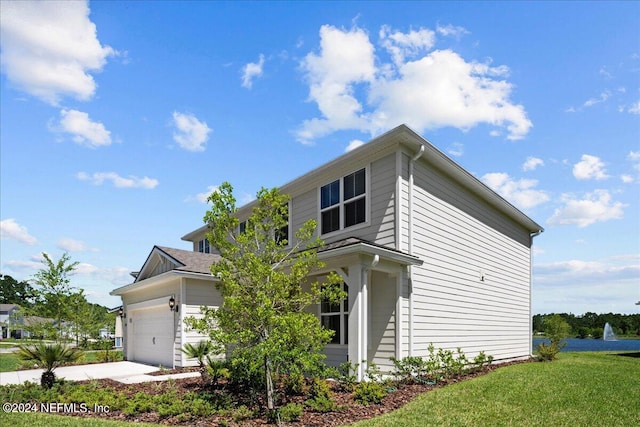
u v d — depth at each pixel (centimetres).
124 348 1753
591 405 697
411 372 938
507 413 650
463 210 1268
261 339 685
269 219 768
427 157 1093
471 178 1229
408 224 1021
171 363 1334
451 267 1173
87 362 1611
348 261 934
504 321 1473
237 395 797
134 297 1705
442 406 693
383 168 1060
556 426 586
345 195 1171
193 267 1379
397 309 972
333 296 737
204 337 1308
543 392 792
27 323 1427
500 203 1440
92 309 1844
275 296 694
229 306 681
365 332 900
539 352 1513
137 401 735
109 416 682
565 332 1792
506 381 905
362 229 1095
